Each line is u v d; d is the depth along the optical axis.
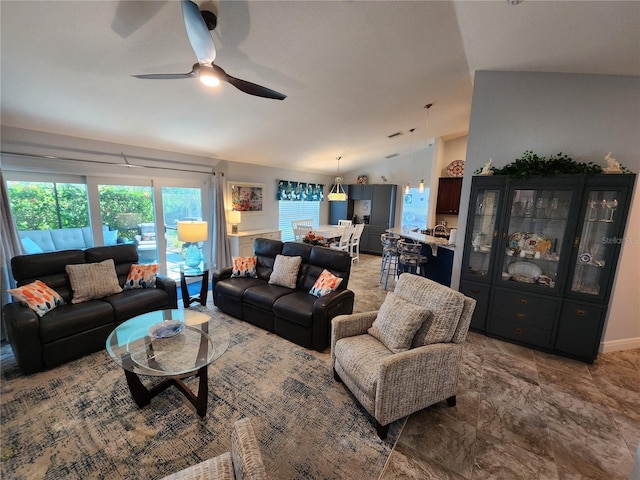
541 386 2.37
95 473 1.57
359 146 5.95
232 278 3.79
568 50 2.40
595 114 2.71
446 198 7.00
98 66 2.31
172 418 1.96
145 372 1.83
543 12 2.01
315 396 2.21
